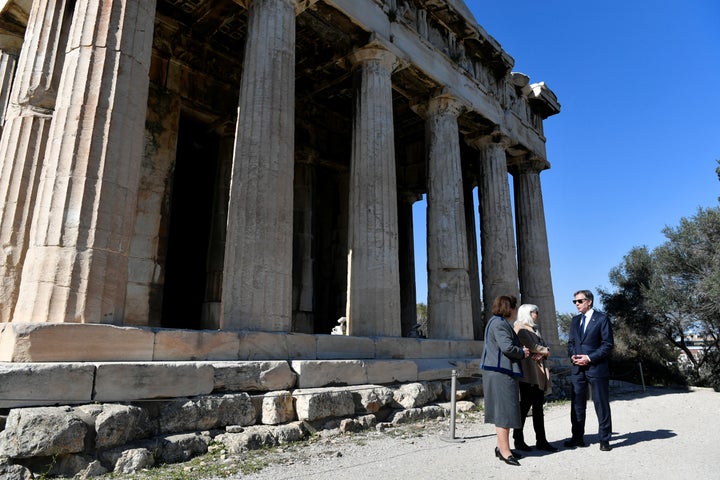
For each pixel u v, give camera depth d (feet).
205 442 22.98
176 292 57.98
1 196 32.17
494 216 63.52
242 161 34.24
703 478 19.71
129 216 26.53
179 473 19.74
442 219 54.29
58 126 25.73
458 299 52.13
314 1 40.88
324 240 75.92
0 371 19.01
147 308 45.98
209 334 27.50
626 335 101.96
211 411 24.25
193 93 55.26
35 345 21.09
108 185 25.44
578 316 27.45
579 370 26.55
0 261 31.14
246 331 29.78
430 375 40.19
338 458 22.93
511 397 22.36
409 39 52.65
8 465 17.76
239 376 26.63
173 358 25.53
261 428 25.52
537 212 74.74
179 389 23.85
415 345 42.80
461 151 80.53
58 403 20.02
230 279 32.12
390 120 47.19
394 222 44.57
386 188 44.60
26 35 35.14
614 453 24.44
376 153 45.06
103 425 19.95
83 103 25.77
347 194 75.66
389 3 50.67
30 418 18.43
